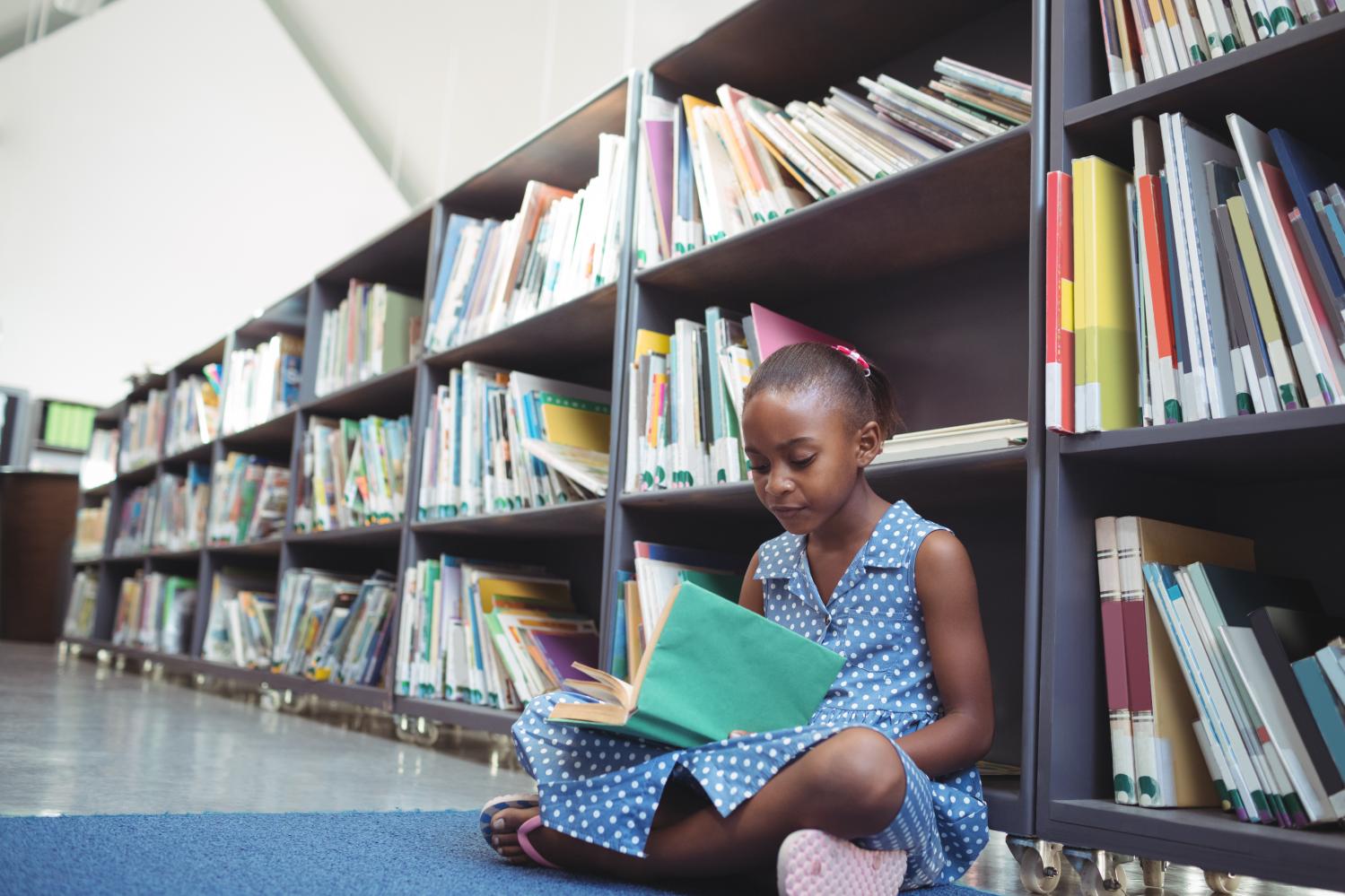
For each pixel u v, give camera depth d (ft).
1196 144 3.50
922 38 5.50
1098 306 3.53
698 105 5.71
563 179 7.62
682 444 5.26
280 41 14.28
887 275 5.47
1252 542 4.00
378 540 8.80
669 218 5.81
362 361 9.21
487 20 11.50
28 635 17.65
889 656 3.46
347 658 8.25
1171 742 3.36
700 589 3.05
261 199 16.11
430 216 8.38
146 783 4.64
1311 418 3.00
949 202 4.53
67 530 17.78
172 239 16.75
